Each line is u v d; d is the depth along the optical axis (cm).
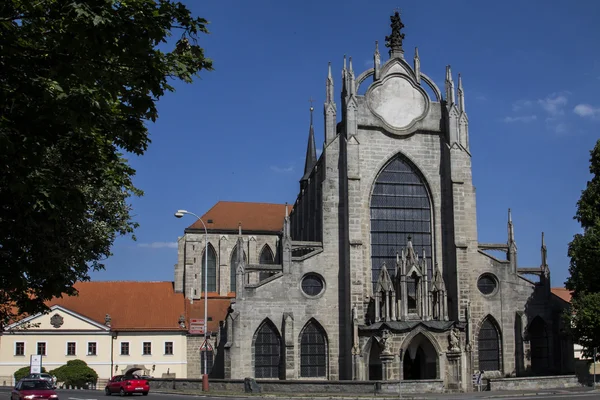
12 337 9819
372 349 7431
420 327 7150
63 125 2150
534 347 8169
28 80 2030
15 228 2325
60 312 9981
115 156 2697
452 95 8250
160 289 11150
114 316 10338
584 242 7056
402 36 8569
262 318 7662
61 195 2162
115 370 9969
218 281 11462
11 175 2066
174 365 10169
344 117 8062
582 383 7138
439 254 8025
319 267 7856
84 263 4069
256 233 11888
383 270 7406
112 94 2170
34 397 4975
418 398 5831
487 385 7056
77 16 1891
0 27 2002
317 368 7688
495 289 8112
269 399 5847
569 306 7994
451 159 8062
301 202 9894
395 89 8319
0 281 2230
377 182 8081
